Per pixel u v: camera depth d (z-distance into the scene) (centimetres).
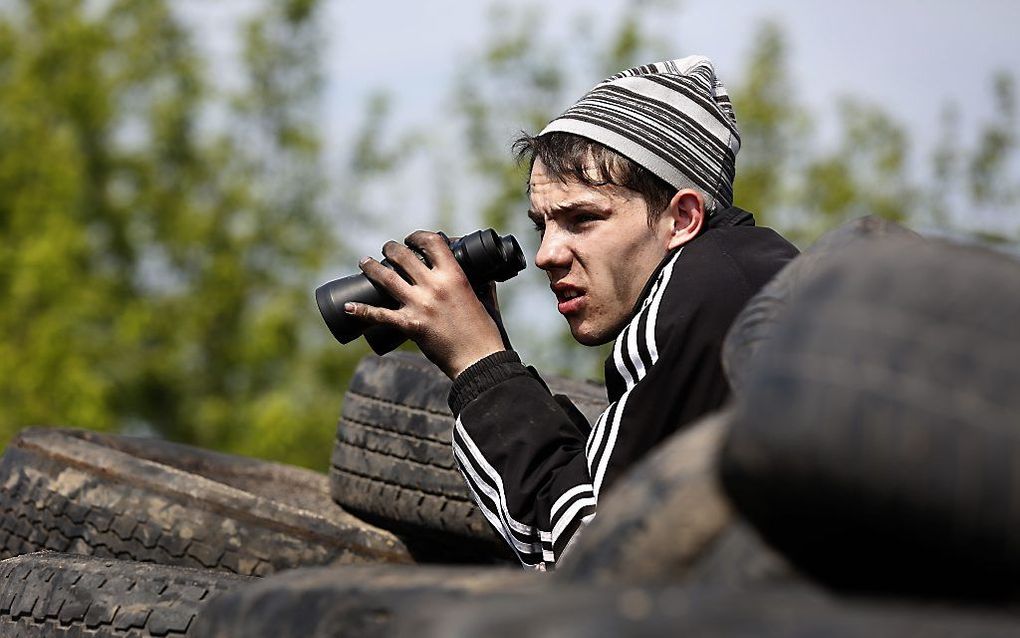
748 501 187
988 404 169
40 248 2909
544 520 370
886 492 171
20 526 541
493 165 2964
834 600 178
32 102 3131
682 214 391
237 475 673
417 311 400
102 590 402
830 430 173
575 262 392
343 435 564
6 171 3033
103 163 3262
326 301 405
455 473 529
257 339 3095
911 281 180
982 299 176
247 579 406
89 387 2873
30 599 412
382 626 212
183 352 3186
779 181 3003
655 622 152
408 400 544
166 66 3347
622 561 209
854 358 175
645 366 366
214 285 3216
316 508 581
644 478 220
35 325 2897
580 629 152
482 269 412
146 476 529
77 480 534
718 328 359
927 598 180
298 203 3366
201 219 3262
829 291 185
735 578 191
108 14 3338
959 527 169
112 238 3247
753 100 2998
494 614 160
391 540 536
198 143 3372
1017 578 171
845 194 2952
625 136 388
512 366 397
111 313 3077
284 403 2967
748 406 183
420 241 409
